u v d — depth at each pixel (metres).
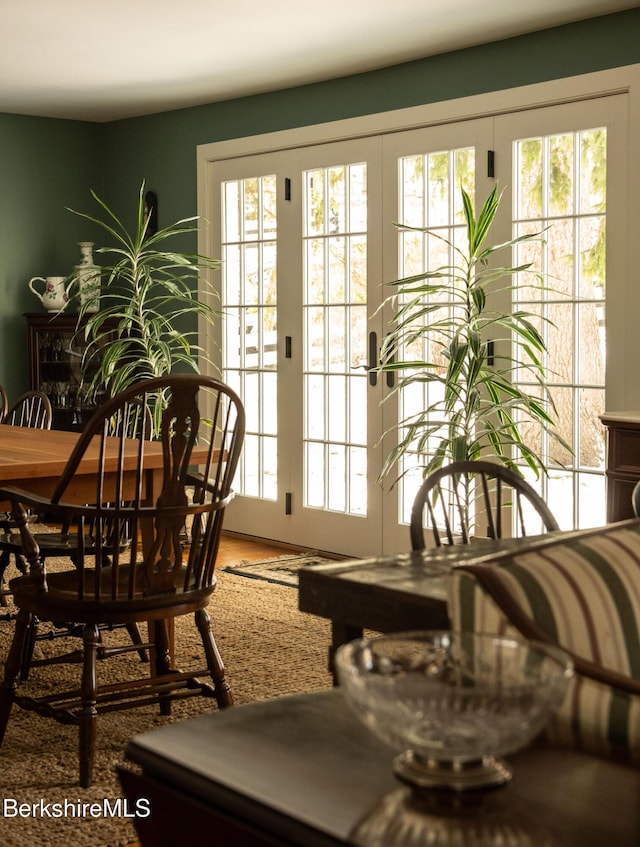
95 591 2.66
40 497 2.69
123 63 5.43
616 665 1.45
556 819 1.03
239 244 6.22
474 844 0.97
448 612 1.41
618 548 1.61
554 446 4.73
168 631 3.31
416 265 5.24
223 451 2.83
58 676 3.57
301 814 1.04
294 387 5.89
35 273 7.05
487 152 4.90
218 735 1.25
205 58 5.30
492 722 1.06
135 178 6.98
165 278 6.73
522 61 4.78
